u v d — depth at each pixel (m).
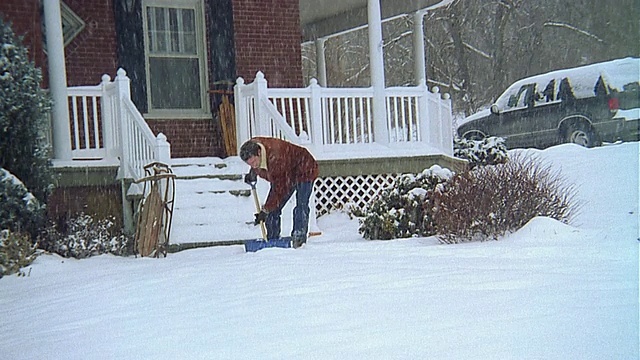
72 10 12.34
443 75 33.44
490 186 8.67
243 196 10.31
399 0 16.27
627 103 17.20
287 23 14.09
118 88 10.66
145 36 12.98
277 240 8.60
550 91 17.84
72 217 10.33
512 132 18.45
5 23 9.91
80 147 12.22
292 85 14.11
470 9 33.09
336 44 35.34
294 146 8.70
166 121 13.01
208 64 13.39
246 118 11.59
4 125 9.15
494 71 32.53
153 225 9.04
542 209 8.83
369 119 12.51
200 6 13.41
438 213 8.75
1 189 8.75
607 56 30.30
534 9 31.95
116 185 10.87
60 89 10.66
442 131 13.05
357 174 12.22
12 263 8.16
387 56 35.09
